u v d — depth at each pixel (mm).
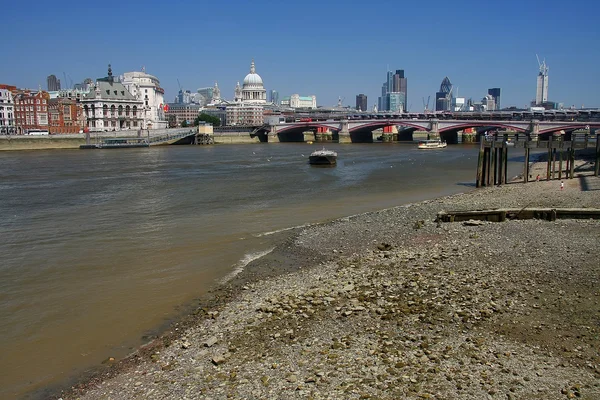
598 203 47812
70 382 19125
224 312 24391
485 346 19250
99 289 29266
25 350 21891
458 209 47844
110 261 34938
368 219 45281
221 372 18469
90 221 48969
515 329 20625
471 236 35500
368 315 22484
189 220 48812
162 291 28688
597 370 17453
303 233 40938
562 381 16844
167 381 18219
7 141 173375
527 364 17953
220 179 85688
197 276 31250
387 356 18719
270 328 21859
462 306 22891
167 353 20516
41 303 27250
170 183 80250
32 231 44625
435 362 18156
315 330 21391
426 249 33156
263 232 42781
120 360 20594
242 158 139375
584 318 21453
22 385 19047
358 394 16375
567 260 28969
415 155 147750
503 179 75438
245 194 66562
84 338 22906
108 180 85562
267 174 93875
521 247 32031
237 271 31953
